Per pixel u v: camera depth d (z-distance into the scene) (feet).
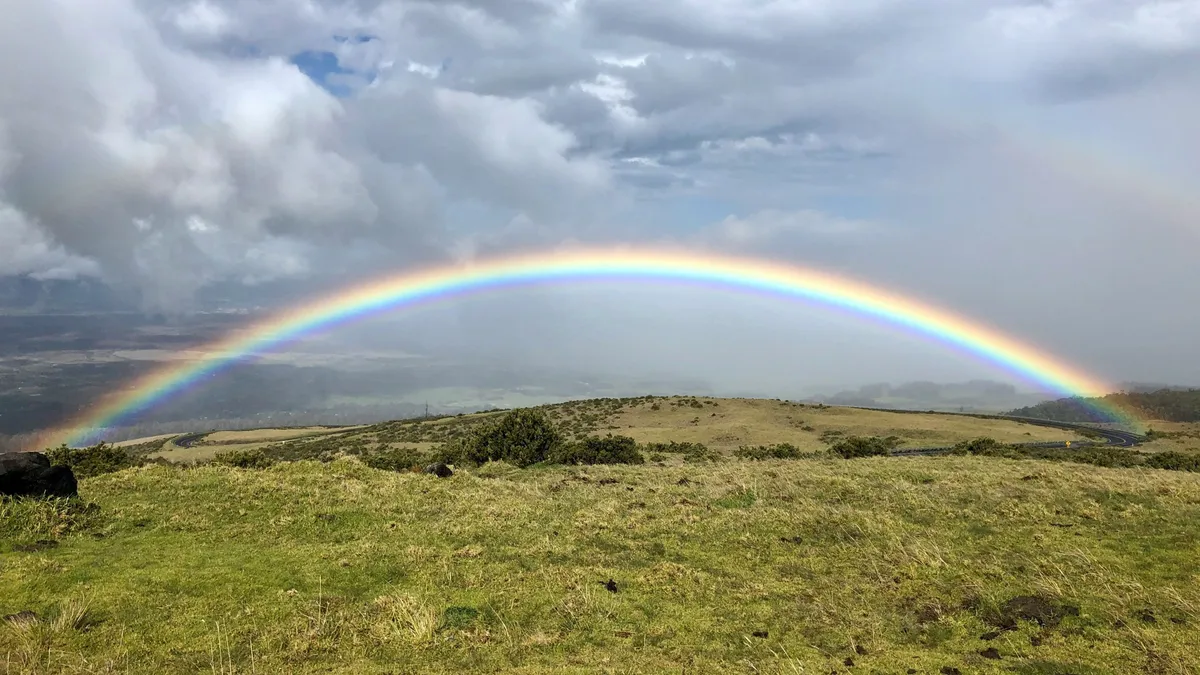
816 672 27.07
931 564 39.14
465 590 37.60
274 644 30.25
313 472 69.51
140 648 29.01
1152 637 28.60
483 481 74.38
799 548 44.86
